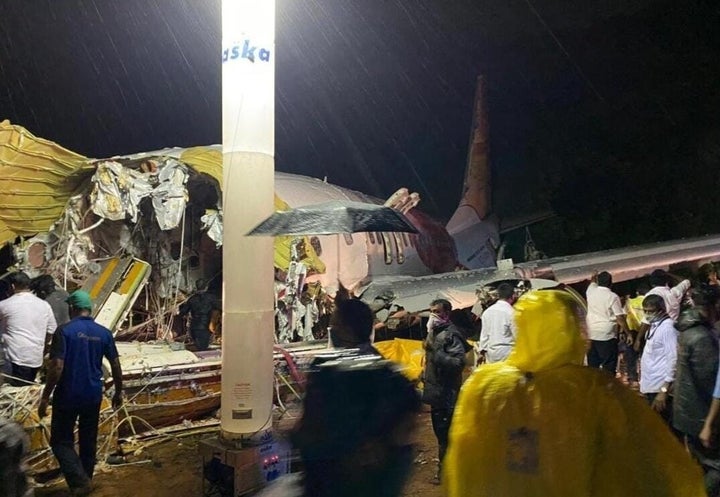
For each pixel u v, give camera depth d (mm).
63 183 10055
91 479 5961
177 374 7809
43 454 6328
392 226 4723
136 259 10125
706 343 4512
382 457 2150
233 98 5203
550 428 2168
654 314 5852
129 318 10812
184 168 9797
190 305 9906
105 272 9867
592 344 9008
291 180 14055
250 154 5195
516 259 23406
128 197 9555
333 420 2154
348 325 2973
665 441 2195
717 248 15539
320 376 2221
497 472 2223
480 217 20609
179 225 11188
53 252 10297
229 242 5242
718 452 4410
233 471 5164
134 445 7273
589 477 2125
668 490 2133
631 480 2133
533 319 2326
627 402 2221
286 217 4668
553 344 2287
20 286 7000
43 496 5949
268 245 5297
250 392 5258
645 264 14445
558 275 13547
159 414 7668
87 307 5871
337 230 4477
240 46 5156
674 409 4738
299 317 9781
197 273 11477
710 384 4504
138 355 8180
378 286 11656
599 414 2180
